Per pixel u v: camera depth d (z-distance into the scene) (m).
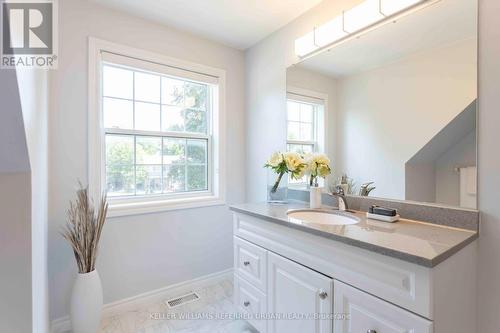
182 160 2.35
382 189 1.50
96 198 1.84
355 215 1.49
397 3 1.37
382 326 0.95
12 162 0.79
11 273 0.82
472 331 1.08
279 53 2.18
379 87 1.51
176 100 2.31
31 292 0.85
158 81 2.21
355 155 1.65
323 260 1.18
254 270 1.59
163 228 2.15
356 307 1.04
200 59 2.32
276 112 2.22
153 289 2.10
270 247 1.47
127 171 2.07
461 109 1.18
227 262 2.52
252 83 2.50
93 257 1.64
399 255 0.89
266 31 2.22
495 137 1.08
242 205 1.84
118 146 2.03
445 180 1.24
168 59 2.14
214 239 2.44
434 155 1.28
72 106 1.75
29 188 0.84
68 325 1.73
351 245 1.04
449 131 1.22
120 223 1.96
